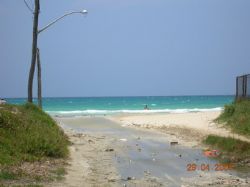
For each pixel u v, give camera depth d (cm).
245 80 3188
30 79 2677
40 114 2322
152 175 1438
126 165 1622
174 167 1589
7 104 2222
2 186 1147
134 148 2089
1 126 1719
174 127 3033
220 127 2792
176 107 8794
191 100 14100
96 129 3105
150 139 2466
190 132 2694
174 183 1314
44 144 1666
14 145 1593
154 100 14375
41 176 1312
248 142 1961
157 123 3388
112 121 3828
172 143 2245
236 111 2894
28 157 1530
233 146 1934
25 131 1788
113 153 1919
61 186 1226
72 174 1414
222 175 1437
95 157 1797
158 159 1767
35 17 2664
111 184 1288
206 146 2142
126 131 2938
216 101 12912
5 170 1317
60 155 1705
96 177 1388
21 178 1266
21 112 2139
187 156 1852
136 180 1351
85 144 2195
